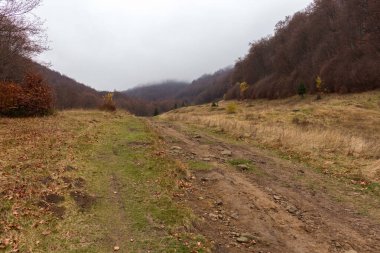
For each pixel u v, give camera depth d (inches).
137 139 526.9
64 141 462.3
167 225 259.8
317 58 2837.1
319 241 269.3
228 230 275.4
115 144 486.6
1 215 247.8
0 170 325.4
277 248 254.5
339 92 2206.0
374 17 2454.5
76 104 2217.0
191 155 500.4
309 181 411.8
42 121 647.1
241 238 260.5
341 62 2423.7
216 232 269.1
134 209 281.9
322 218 311.9
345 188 391.5
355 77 2129.7
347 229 292.4
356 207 339.9
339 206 341.4
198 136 675.4
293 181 409.4
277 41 3789.4
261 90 3230.8
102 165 382.9
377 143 585.3
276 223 294.8
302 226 292.2
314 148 549.0
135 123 752.3
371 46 2285.9
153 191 319.9
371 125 1037.2
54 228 242.5
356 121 1128.2
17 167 338.0
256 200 338.3
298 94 2618.1
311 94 2522.1
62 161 372.8
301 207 333.1
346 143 559.5
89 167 368.8
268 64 3794.3
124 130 621.9
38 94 739.4
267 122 1021.8
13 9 592.7
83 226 249.9
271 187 384.2
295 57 3265.3
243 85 3403.1
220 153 528.4
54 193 291.1
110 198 299.7
